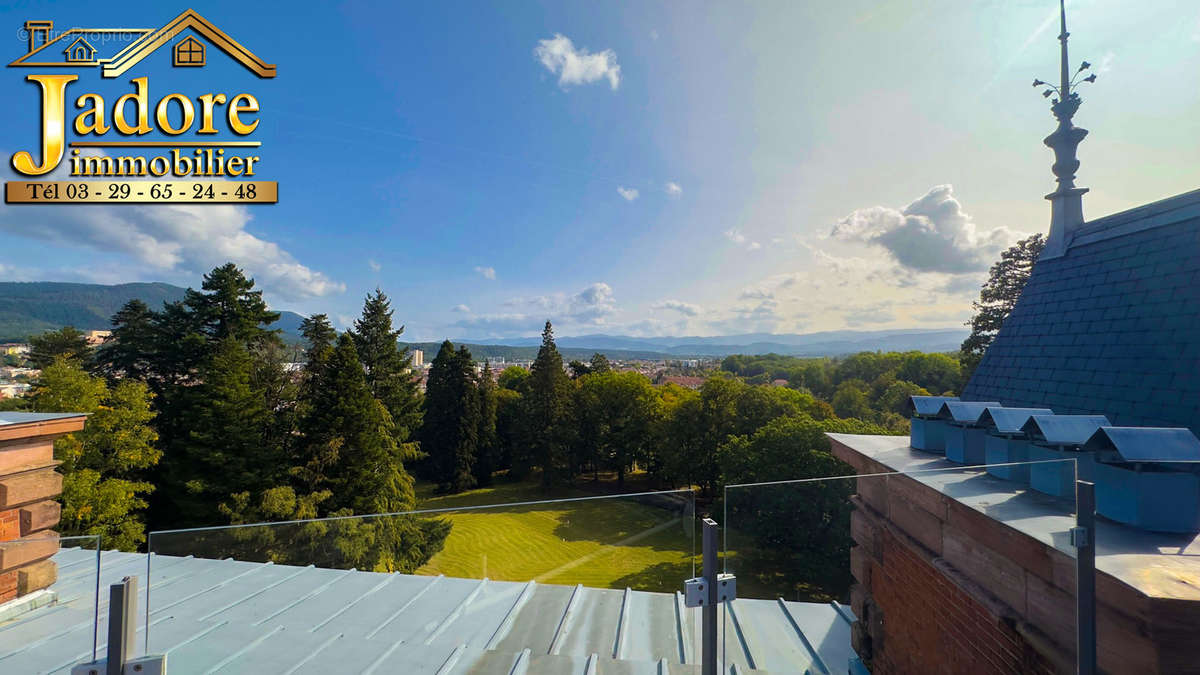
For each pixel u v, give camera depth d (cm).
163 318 3291
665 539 351
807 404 4016
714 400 3803
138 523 2188
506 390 6550
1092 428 289
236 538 340
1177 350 336
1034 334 511
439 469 4741
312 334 3597
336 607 361
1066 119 563
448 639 356
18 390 2697
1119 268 442
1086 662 210
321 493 2278
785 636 316
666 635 352
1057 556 226
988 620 267
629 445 4603
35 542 337
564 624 361
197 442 2375
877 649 330
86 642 343
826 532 333
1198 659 179
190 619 317
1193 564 207
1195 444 248
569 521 369
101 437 2178
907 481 343
